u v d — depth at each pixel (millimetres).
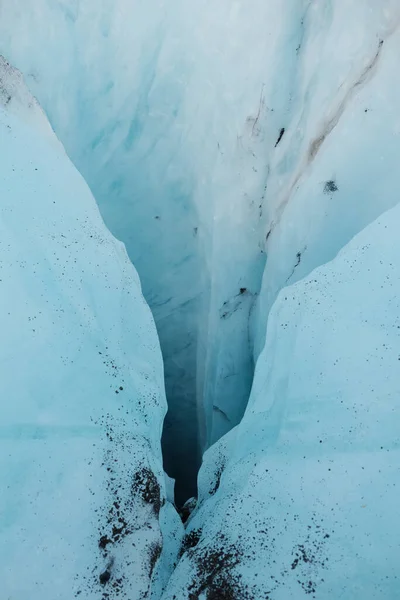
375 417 2445
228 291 4695
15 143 3336
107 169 5367
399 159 3295
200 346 5254
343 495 2359
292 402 2730
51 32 5277
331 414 2562
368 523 2266
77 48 5281
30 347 2705
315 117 3832
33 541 2357
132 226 5383
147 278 5398
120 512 2582
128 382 3006
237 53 4426
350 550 2244
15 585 2285
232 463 3025
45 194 3305
